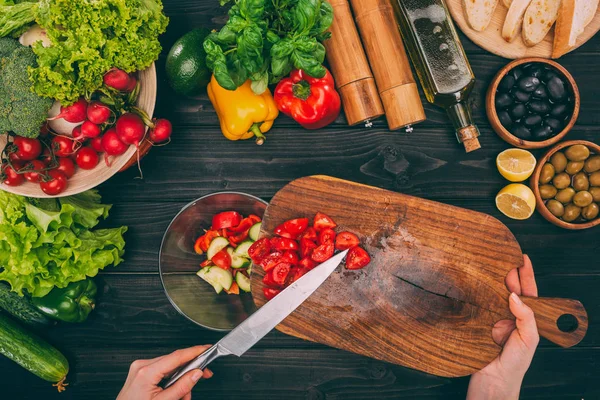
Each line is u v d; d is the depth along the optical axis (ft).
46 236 4.50
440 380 5.05
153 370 3.98
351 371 5.06
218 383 5.09
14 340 4.71
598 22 4.61
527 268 4.34
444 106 4.75
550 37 4.72
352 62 4.56
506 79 4.63
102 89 4.11
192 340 5.09
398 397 5.07
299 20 3.83
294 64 3.98
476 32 4.73
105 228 4.99
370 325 4.19
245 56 4.00
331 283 4.19
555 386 5.03
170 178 5.02
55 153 4.28
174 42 4.91
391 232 4.17
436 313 4.17
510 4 4.60
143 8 4.09
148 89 4.29
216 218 4.72
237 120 4.52
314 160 5.01
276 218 4.22
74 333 5.09
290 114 4.66
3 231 4.44
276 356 5.07
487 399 4.32
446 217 4.14
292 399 5.08
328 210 4.19
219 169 5.02
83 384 5.10
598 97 4.96
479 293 4.13
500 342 4.34
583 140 4.76
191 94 4.71
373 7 4.51
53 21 3.87
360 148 5.00
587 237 4.97
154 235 5.05
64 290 4.76
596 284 4.99
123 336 5.08
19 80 3.92
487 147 4.96
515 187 4.67
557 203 4.66
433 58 4.57
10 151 4.15
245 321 3.99
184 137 4.99
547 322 3.95
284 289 4.03
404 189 5.00
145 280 5.08
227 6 4.93
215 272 4.70
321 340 4.21
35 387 5.13
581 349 5.01
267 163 5.01
